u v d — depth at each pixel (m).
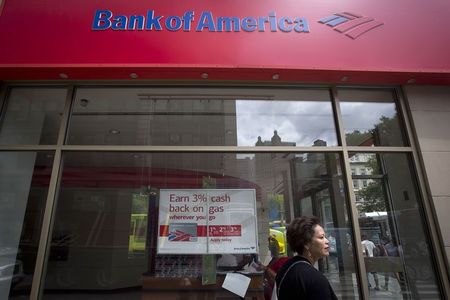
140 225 3.78
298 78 4.04
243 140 4.04
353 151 3.96
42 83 4.12
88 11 4.06
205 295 3.58
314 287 2.00
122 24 4.00
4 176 3.84
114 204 3.83
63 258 3.62
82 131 4.00
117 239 3.73
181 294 3.58
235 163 3.95
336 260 3.62
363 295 3.44
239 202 3.82
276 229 3.73
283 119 4.14
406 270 3.59
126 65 3.81
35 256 3.55
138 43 3.92
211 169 3.92
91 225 3.75
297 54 3.96
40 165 3.86
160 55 3.88
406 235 3.70
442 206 3.67
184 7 4.12
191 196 3.84
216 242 3.71
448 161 3.85
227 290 3.57
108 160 3.94
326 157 3.97
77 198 3.81
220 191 3.86
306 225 2.34
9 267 3.54
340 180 3.89
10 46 3.90
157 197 3.84
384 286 3.51
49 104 4.09
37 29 3.97
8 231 3.66
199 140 4.02
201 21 4.05
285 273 2.19
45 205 3.70
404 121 4.06
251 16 4.11
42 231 3.59
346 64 3.94
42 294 3.47
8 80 4.07
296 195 3.84
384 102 4.22
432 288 3.53
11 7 4.08
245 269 3.62
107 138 3.99
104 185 3.87
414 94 4.13
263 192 3.85
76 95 4.14
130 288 3.62
